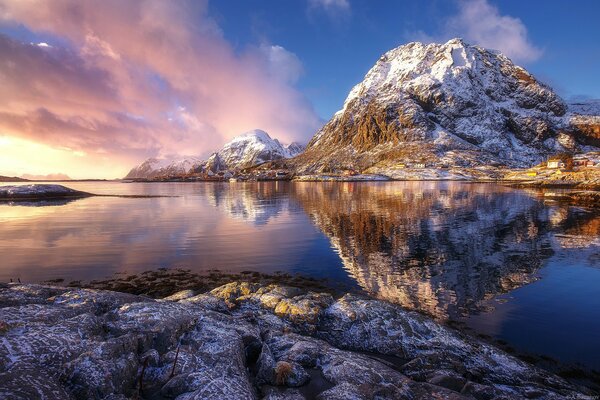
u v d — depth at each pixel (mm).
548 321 15734
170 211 62031
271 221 47438
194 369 8477
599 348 13391
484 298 18516
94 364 7344
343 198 85250
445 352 12078
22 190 93562
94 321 9711
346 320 13945
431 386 9188
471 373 11039
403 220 45875
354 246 31078
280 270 24094
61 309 10414
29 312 9648
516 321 15734
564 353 13070
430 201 72688
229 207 68375
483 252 28359
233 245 32062
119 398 6906
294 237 35625
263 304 15430
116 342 8352
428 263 25297
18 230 40812
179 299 16000
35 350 7406
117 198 99625
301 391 8945
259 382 9172
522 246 30375
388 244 31719
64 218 52250
